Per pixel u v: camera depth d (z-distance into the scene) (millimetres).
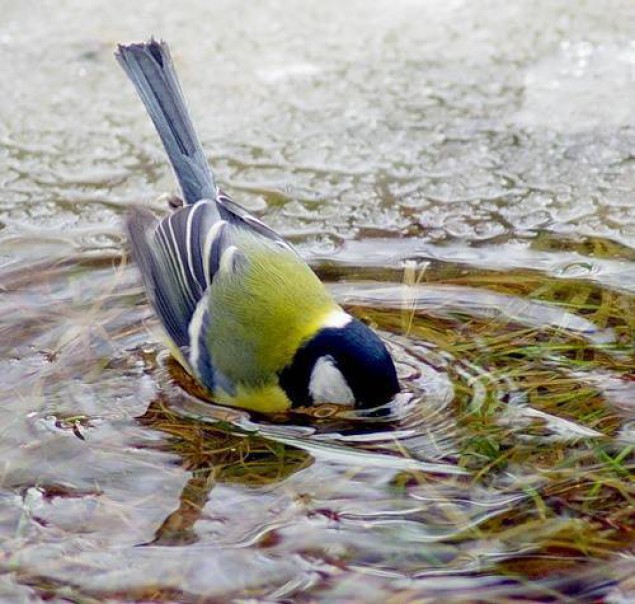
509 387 7766
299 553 6422
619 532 6484
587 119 11430
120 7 13648
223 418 7695
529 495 6797
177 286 8102
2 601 6113
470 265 9320
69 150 11219
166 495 6922
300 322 7512
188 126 8984
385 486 6938
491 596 6059
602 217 9992
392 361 7434
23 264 9453
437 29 13047
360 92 11992
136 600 6125
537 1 13484
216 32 13039
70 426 7543
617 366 7945
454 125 11422
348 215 10156
